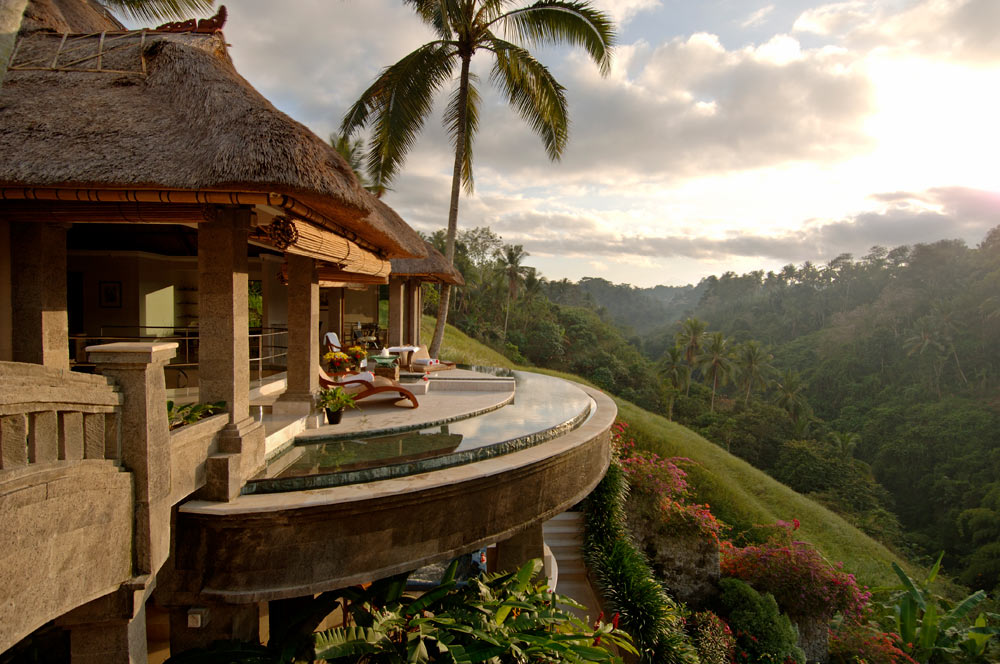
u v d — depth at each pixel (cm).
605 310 10688
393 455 518
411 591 717
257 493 412
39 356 395
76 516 255
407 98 1237
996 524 3056
